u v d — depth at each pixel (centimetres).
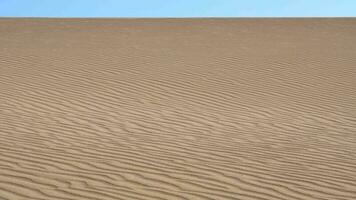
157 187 634
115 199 586
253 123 1016
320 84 1316
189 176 682
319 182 676
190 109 1099
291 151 830
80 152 783
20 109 1055
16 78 1302
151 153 792
